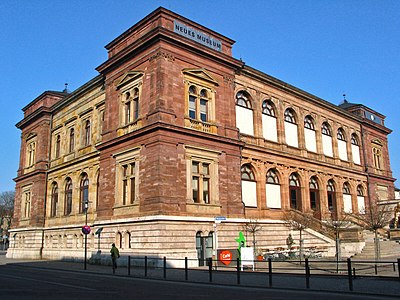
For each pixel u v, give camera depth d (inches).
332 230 1446.9
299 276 824.9
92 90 1648.6
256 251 1327.5
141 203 1182.3
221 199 1282.0
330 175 1861.5
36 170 1876.2
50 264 1419.8
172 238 1116.5
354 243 1358.3
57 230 1733.5
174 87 1238.9
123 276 933.2
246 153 1451.8
